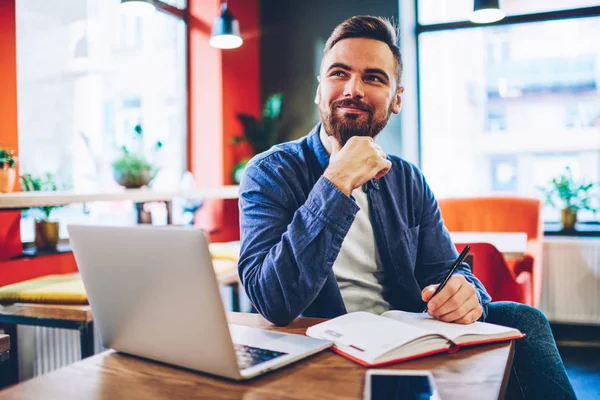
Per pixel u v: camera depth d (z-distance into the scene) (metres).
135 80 3.81
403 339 0.85
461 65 4.49
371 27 1.30
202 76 4.21
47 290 1.91
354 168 1.05
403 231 1.39
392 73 1.33
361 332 0.91
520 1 4.23
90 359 0.87
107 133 3.56
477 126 4.49
